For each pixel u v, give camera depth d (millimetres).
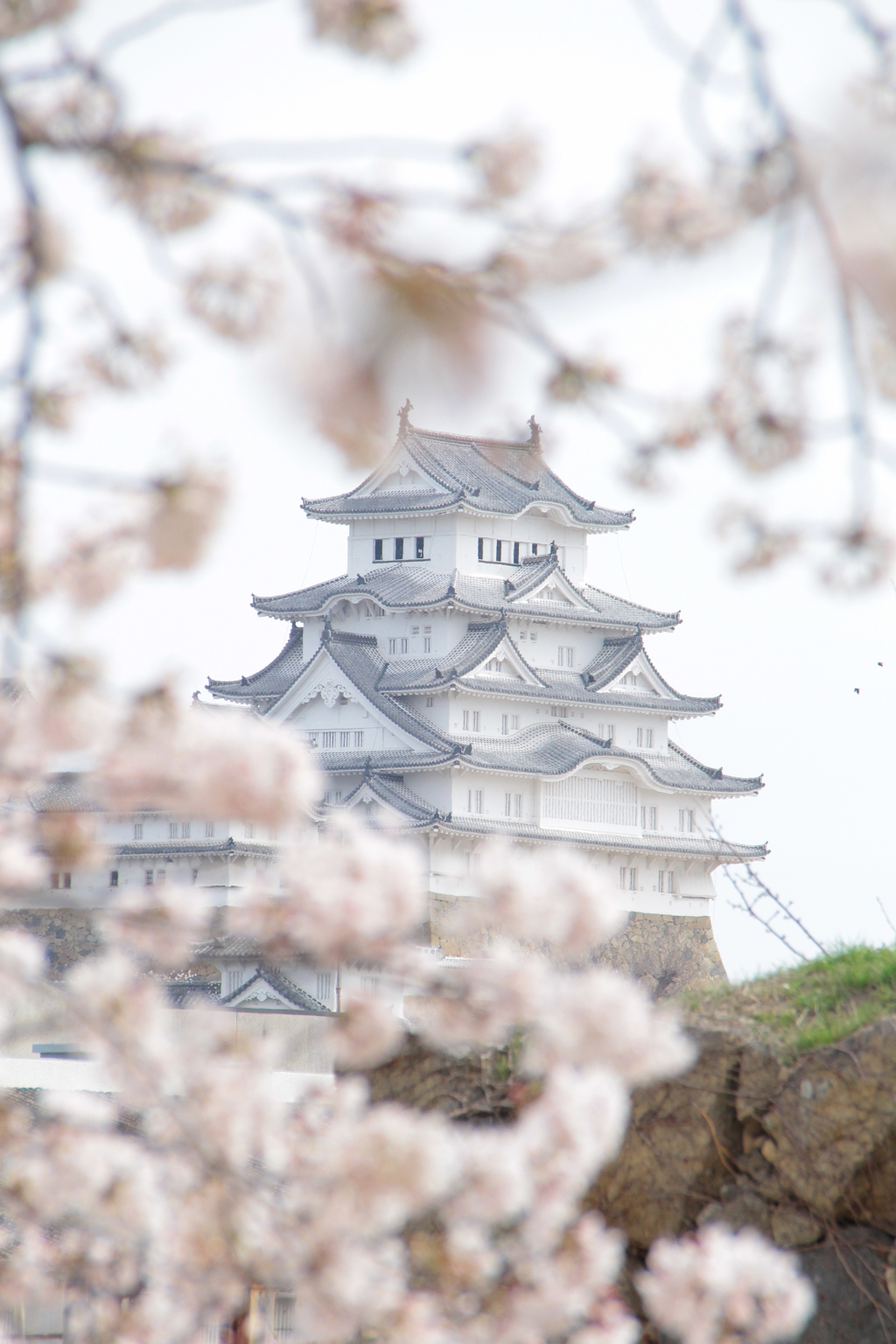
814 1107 34875
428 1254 22656
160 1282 25500
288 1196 21828
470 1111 36656
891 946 41969
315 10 14820
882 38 12570
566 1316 23266
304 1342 24844
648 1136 36594
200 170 15062
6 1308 32188
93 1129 24734
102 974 22312
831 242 12109
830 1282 33906
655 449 17000
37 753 18656
